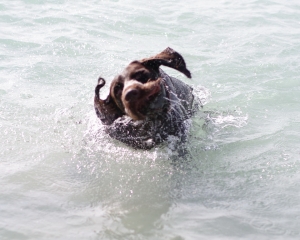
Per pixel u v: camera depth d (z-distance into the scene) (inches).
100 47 1238.9
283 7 1668.3
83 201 638.5
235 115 920.9
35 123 869.8
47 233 558.6
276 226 577.9
